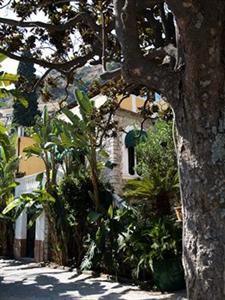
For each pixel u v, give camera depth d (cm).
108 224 1290
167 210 1210
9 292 1094
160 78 380
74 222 1549
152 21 628
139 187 1222
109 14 782
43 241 1797
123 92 1055
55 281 1257
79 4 826
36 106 3728
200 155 350
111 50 799
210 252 331
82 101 1391
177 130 377
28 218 2106
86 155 1453
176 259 1012
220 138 349
